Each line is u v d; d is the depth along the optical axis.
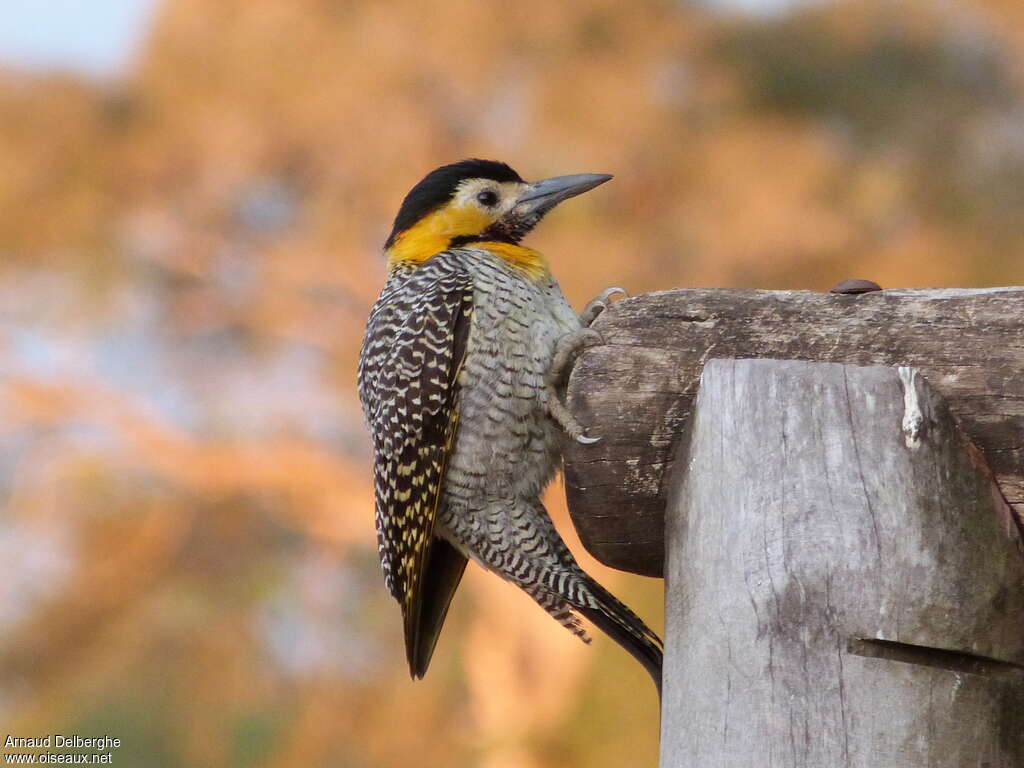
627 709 13.41
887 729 3.25
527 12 16.69
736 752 3.31
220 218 17.44
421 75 16.55
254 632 16.83
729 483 3.48
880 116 18.50
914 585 3.30
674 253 16.09
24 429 16.91
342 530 17.42
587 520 3.86
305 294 17.59
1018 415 3.46
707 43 17.80
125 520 16.94
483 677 15.20
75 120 16.89
